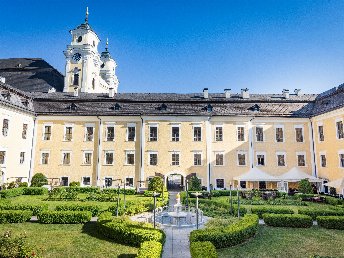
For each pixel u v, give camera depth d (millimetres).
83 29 53312
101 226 13492
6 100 28500
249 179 28234
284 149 33219
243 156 33062
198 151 32906
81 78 51781
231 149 33031
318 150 32000
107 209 17391
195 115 33062
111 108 34031
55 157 33156
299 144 33219
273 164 32938
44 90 45906
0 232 13555
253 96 36781
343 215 17047
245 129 33438
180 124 33438
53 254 10781
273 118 33469
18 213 15578
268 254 11172
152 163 32812
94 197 23109
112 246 11742
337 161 28281
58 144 33375
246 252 11367
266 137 33406
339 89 29312
